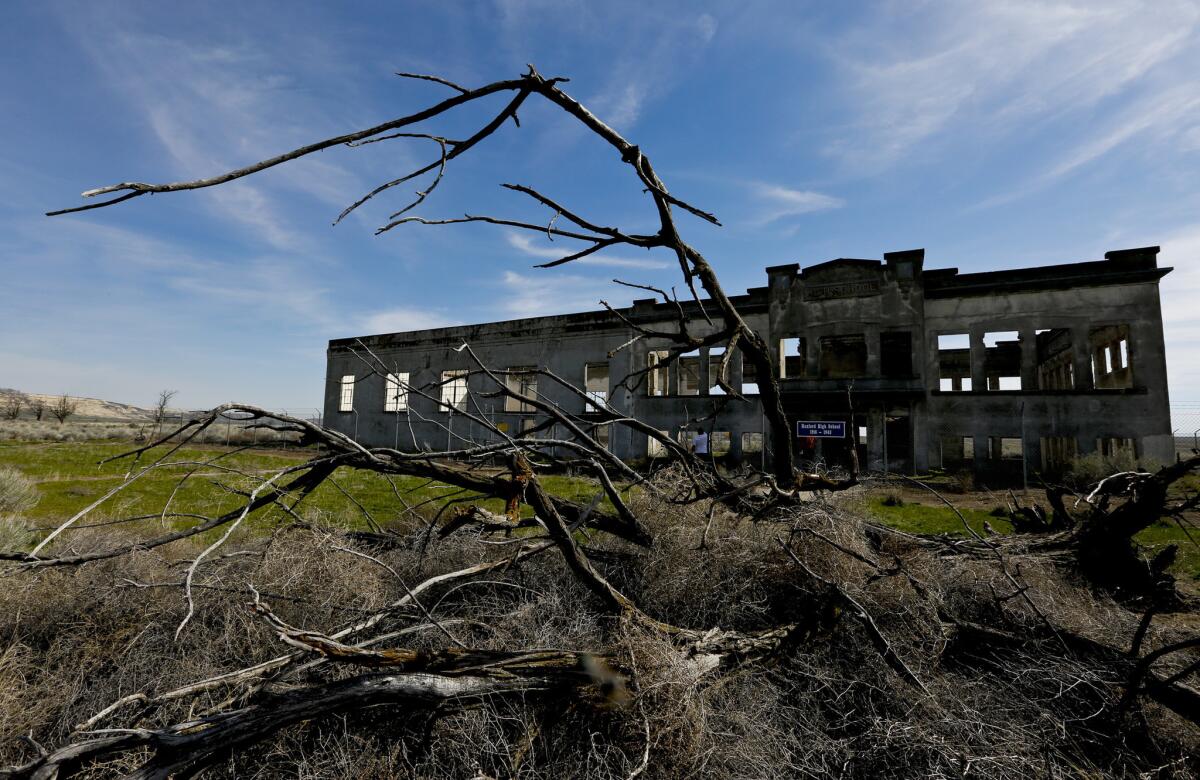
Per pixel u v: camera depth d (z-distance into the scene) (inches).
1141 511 138.8
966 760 74.5
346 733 76.1
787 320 672.4
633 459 735.7
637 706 75.7
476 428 856.3
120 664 96.4
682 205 94.7
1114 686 94.9
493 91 73.5
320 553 123.9
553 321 828.0
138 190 40.6
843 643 106.7
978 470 570.9
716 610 117.0
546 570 138.3
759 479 132.1
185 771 60.8
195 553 155.9
